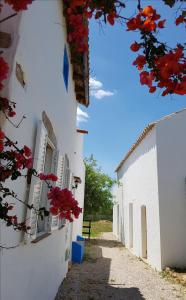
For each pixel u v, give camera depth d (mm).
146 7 2180
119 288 7758
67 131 7102
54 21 4625
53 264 5637
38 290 4156
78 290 7094
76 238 12695
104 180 20297
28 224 3199
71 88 7695
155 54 2191
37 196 3539
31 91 3258
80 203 13570
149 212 11500
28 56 3029
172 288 7836
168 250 9875
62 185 5863
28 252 3445
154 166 10906
